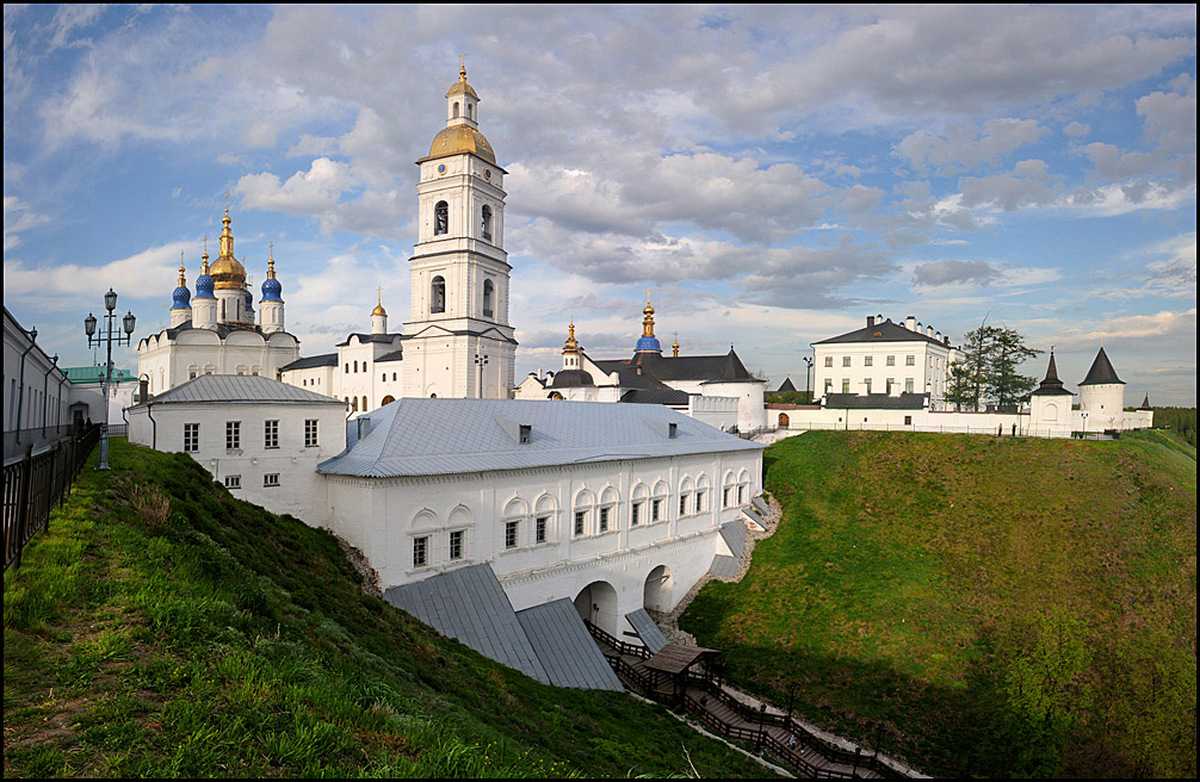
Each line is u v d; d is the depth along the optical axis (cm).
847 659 4331
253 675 1274
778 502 6494
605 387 8038
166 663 1248
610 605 4756
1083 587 4784
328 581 2814
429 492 3603
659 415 5756
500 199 9394
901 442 7219
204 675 1258
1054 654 3875
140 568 1650
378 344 10150
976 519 5747
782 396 12775
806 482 6756
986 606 4706
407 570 3506
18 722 1030
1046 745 3541
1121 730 3650
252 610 1722
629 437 5134
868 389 10269
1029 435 7594
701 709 3734
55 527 1798
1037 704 3653
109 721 1063
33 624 1292
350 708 1305
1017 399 10281
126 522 2008
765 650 4544
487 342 9106
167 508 2155
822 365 10569
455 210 8888
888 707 3934
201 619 1455
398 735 1288
